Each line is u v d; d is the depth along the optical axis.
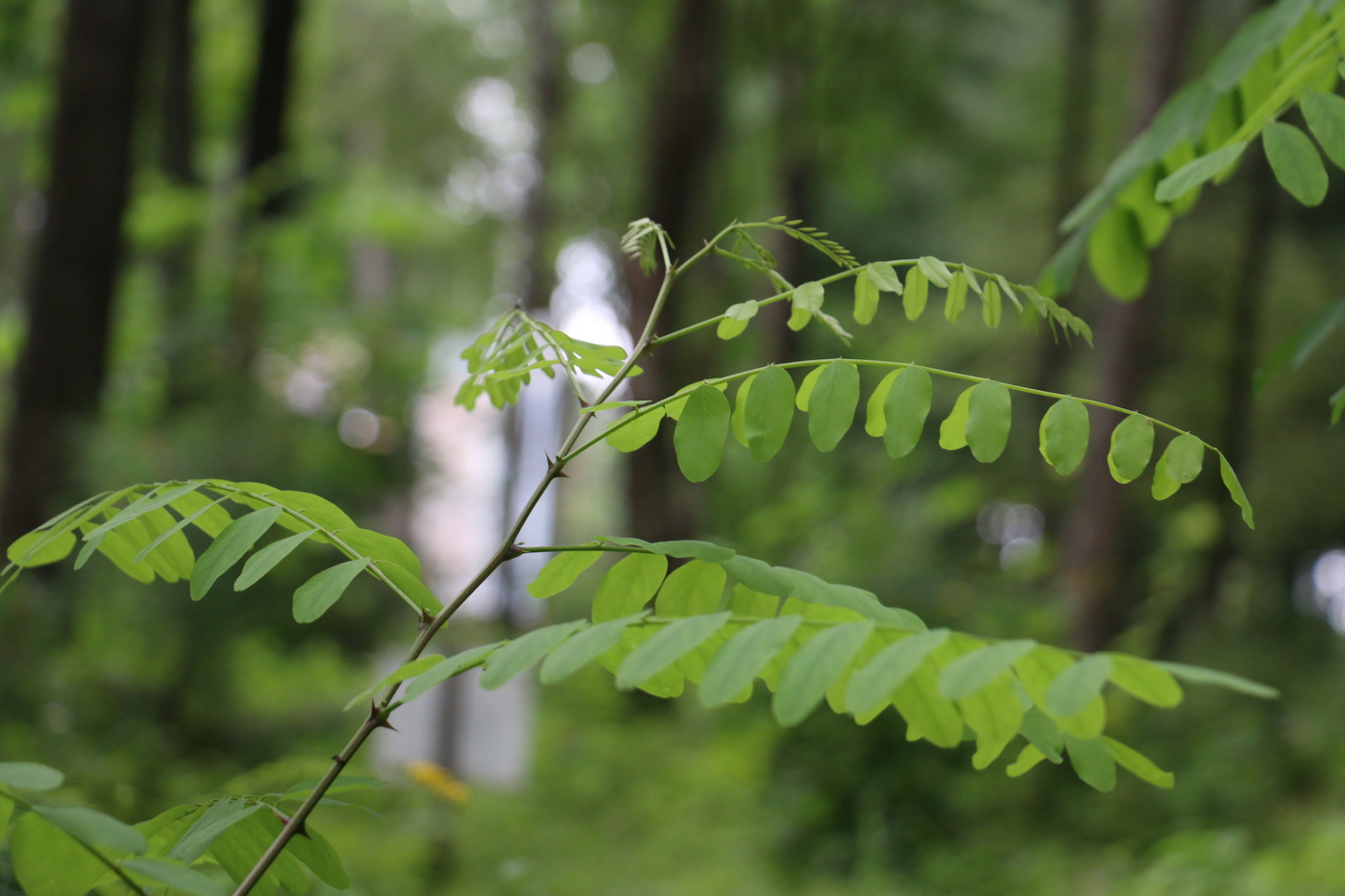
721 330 1.09
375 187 8.84
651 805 6.50
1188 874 4.99
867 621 0.73
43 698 4.29
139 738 3.90
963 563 6.99
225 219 7.64
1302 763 6.57
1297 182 1.08
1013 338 10.91
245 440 6.12
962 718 0.83
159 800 3.48
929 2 12.35
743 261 1.12
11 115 9.91
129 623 5.50
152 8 6.88
